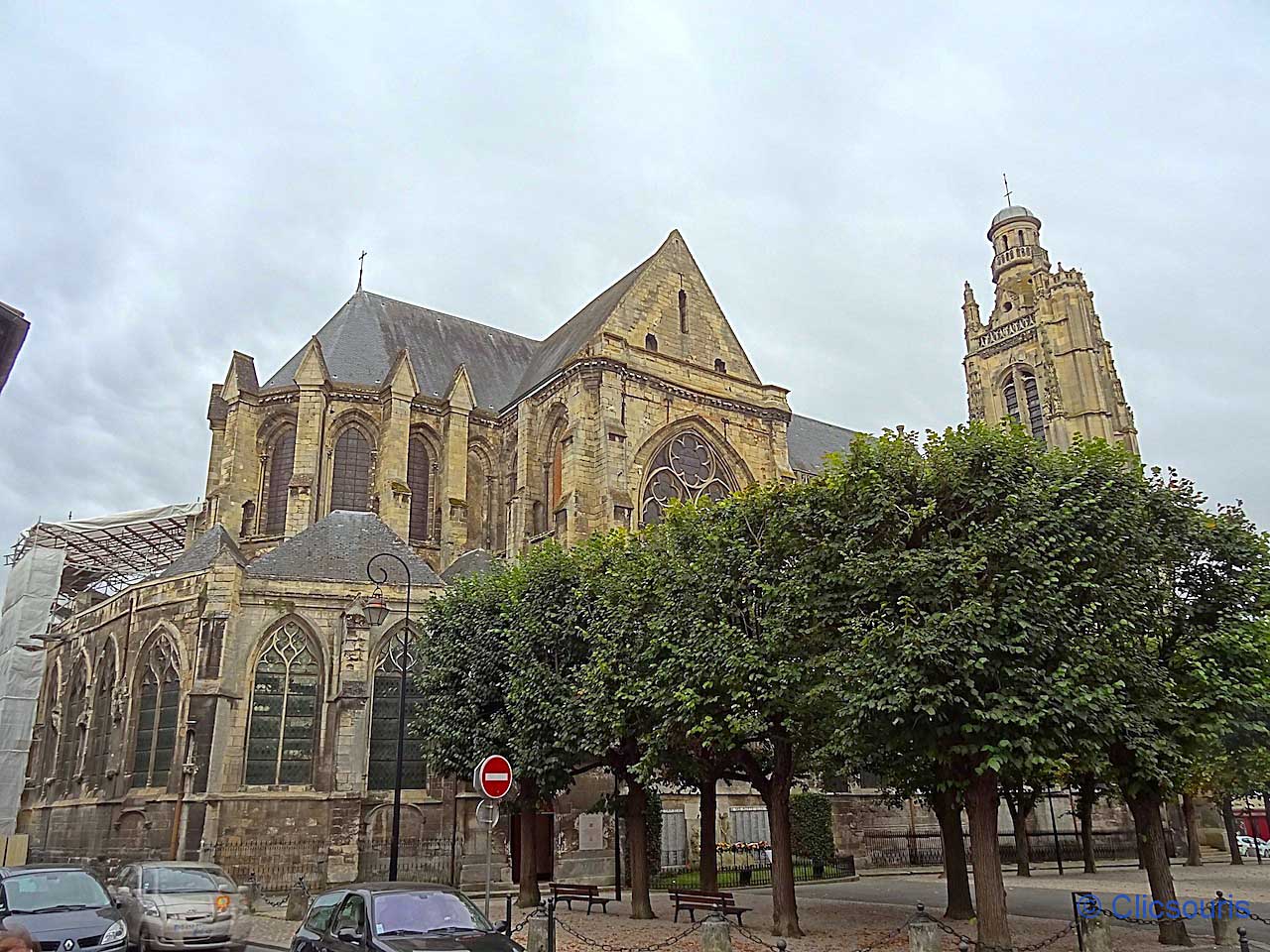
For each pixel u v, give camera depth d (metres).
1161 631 25.75
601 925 28.97
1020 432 26.47
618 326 59.47
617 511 53.22
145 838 39.88
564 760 32.94
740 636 27.06
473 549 61.31
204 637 41.03
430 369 67.12
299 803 40.47
